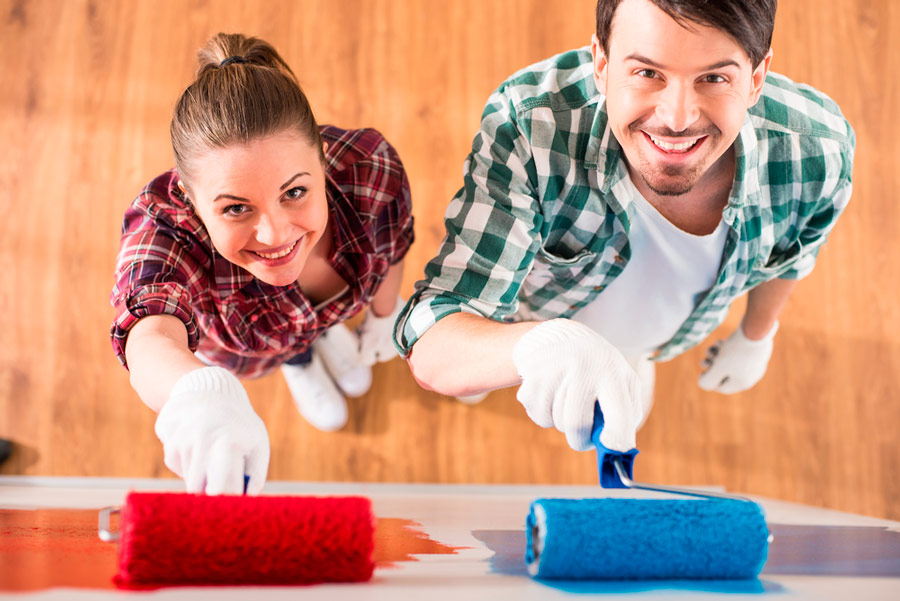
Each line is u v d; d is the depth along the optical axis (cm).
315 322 130
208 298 117
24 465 174
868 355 196
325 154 121
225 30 203
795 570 80
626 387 78
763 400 191
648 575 70
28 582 64
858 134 210
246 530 63
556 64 108
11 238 186
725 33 82
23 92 195
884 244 203
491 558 85
